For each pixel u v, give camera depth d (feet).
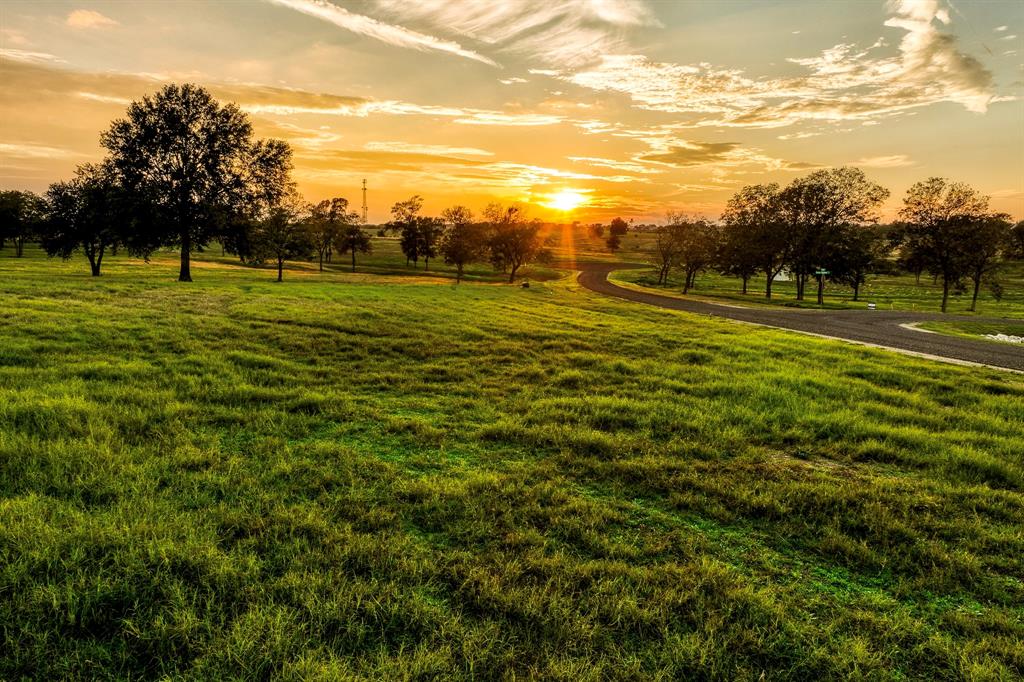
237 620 10.25
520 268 375.45
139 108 133.49
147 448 18.89
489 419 26.35
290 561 12.43
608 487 18.37
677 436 24.27
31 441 18.11
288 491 16.37
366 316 63.72
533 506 16.17
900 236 200.13
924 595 12.83
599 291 222.48
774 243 218.38
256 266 279.28
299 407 26.43
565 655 9.99
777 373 40.70
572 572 12.67
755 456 22.25
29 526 12.50
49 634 9.62
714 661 10.00
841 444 24.43
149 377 29.96
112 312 52.08
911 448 24.43
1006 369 54.90
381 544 13.30
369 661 9.61
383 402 28.89
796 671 10.02
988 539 15.66
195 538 12.82
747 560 14.07
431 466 19.54
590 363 43.62
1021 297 264.93
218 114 139.64
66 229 145.07
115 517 13.48
